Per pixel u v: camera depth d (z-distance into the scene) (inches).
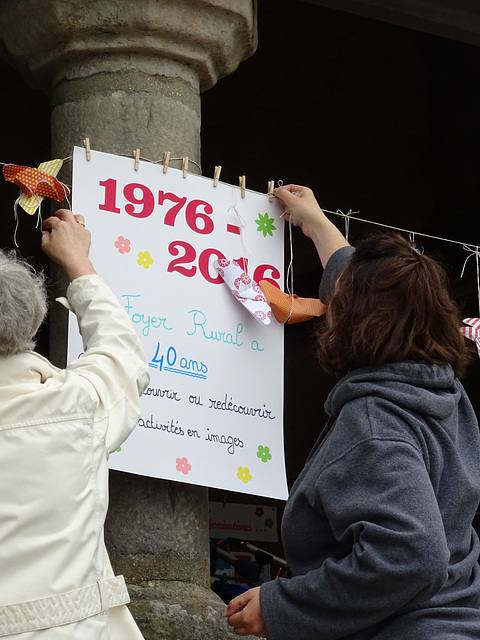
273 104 268.7
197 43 125.0
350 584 69.6
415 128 283.9
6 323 71.7
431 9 182.7
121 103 120.6
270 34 266.7
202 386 111.0
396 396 74.1
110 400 76.0
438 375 76.3
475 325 120.6
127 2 119.9
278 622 73.7
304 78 271.0
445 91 281.4
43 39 122.6
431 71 283.6
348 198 276.7
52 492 68.2
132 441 105.7
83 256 90.0
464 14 185.2
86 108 120.7
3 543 66.1
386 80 279.7
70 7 119.1
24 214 243.6
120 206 111.0
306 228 118.2
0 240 242.5
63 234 90.7
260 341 115.6
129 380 78.0
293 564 77.0
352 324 77.7
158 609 105.7
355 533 70.5
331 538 74.9
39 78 128.6
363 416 73.4
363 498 70.6
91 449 71.9
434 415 74.9
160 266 111.7
